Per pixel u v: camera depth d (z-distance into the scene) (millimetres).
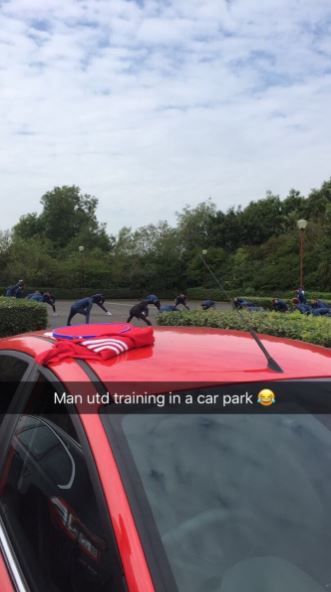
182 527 1470
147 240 53906
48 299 21703
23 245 49188
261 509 1579
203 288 48844
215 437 1711
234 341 2336
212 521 1514
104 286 49156
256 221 56156
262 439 1745
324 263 39500
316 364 2061
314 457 1740
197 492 1566
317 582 1425
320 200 53031
